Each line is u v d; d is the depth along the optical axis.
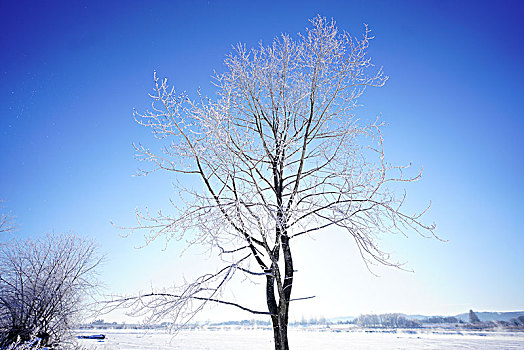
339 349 33.62
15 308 15.28
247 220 4.76
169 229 5.00
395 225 5.29
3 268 15.74
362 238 5.30
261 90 6.39
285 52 6.37
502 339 49.31
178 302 4.59
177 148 5.34
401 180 5.03
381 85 5.84
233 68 6.46
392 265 5.19
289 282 5.43
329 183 5.69
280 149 5.81
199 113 5.43
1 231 14.37
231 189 5.33
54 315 16.16
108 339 48.31
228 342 47.22
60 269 16.80
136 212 5.00
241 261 5.02
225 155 5.22
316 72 5.87
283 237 5.70
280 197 5.67
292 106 6.14
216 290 4.72
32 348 12.62
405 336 62.19
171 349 34.19
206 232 4.78
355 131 5.77
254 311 5.18
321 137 6.12
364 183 5.07
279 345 4.95
